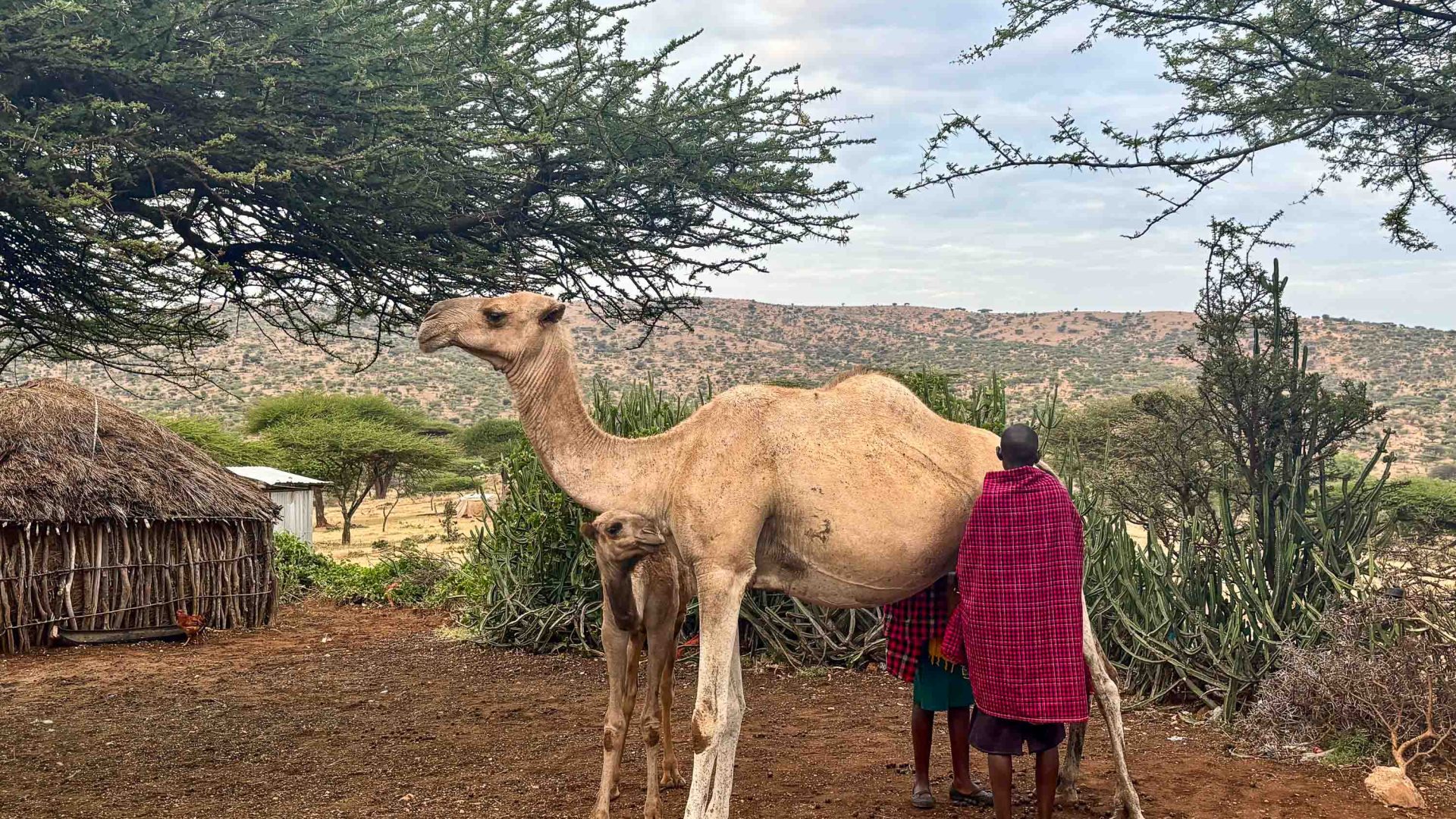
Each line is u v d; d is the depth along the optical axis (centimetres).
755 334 14838
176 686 961
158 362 990
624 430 1027
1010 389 11850
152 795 598
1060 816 529
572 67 948
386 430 4147
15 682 988
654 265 1017
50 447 1227
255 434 4869
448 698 865
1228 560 757
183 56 837
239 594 1347
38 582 1180
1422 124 670
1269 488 773
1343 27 696
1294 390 766
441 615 1455
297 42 859
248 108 830
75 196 673
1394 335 13800
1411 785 546
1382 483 764
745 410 480
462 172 929
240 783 620
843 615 955
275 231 921
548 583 1082
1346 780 583
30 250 867
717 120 969
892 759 640
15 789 613
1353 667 633
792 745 677
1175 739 675
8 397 1269
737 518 461
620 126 945
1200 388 811
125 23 803
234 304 971
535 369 480
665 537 485
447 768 642
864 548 471
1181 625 779
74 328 933
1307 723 649
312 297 989
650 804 525
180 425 3422
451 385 13862
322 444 3838
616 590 491
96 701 891
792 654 945
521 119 968
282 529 2408
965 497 493
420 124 859
